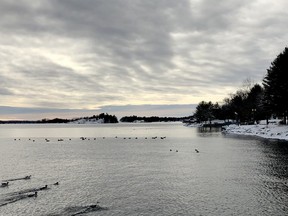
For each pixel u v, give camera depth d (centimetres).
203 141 10100
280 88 9969
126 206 3045
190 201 3169
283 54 10294
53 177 4450
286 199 3150
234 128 14400
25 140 13738
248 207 2938
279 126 10981
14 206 3077
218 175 4353
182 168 5019
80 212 2888
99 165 5519
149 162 5781
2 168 5297
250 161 5391
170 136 13962
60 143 11444
